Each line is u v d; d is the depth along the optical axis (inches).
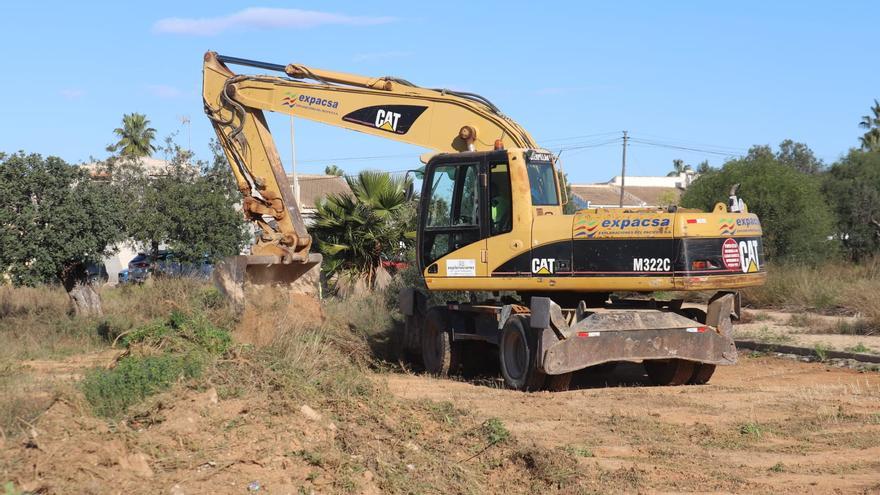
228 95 592.1
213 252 948.6
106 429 260.1
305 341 447.2
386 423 319.0
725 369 550.0
